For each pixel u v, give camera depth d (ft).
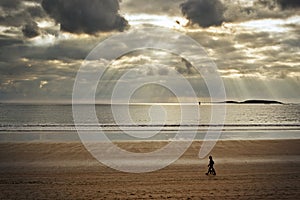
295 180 60.95
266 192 52.95
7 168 68.64
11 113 308.81
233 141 110.93
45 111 356.59
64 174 63.98
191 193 51.90
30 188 54.29
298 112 403.54
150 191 52.85
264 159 81.10
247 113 376.07
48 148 93.61
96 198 49.06
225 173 65.92
